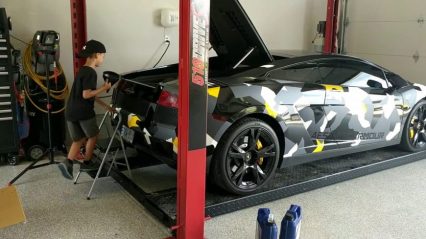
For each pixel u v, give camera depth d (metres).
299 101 3.40
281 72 3.48
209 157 2.99
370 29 6.90
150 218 3.04
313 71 3.69
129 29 5.26
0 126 4.07
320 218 3.10
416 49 6.22
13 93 4.09
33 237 2.72
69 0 4.79
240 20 3.28
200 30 2.30
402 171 4.25
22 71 4.38
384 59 6.74
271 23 6.62
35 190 3.53
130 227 2.89
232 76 3.27
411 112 4.45
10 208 2.32
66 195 3.43
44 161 4.38
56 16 4.75
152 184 3.64
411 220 3.10
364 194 3.59
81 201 3.31
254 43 3.48
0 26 3.99
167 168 4.09
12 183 3.64
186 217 2.49
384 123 4.14
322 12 7.15
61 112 4.52
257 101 3.14
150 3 5.34
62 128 4.56
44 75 4.43
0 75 4.01
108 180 3.82
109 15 5.09
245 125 3.10
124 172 3.89
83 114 3.51
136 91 3.33
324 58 3.77
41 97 4.39
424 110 4.64
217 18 3.43
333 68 3.86
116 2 5.10
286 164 3.49
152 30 5.43
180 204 2.52
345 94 3.74
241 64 3.85
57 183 3.71
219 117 2.96
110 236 2.75
